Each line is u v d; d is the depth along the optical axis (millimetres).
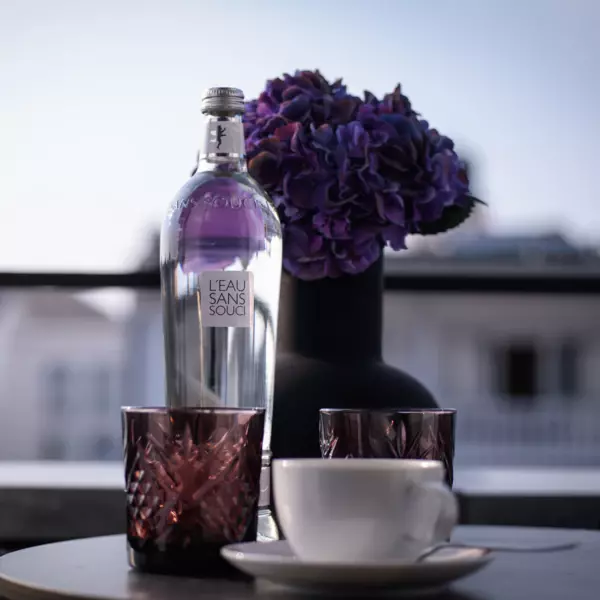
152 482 849
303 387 1145
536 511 1889
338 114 1215
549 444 14656
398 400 1146
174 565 840
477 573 892
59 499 1940
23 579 830
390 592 745
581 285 2410
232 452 848
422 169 1196
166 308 1121
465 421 14820
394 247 1173
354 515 756
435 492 756
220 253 1112
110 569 881
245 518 855
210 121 1140
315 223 1147
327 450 958
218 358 1103
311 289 1175
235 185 1129
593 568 920
